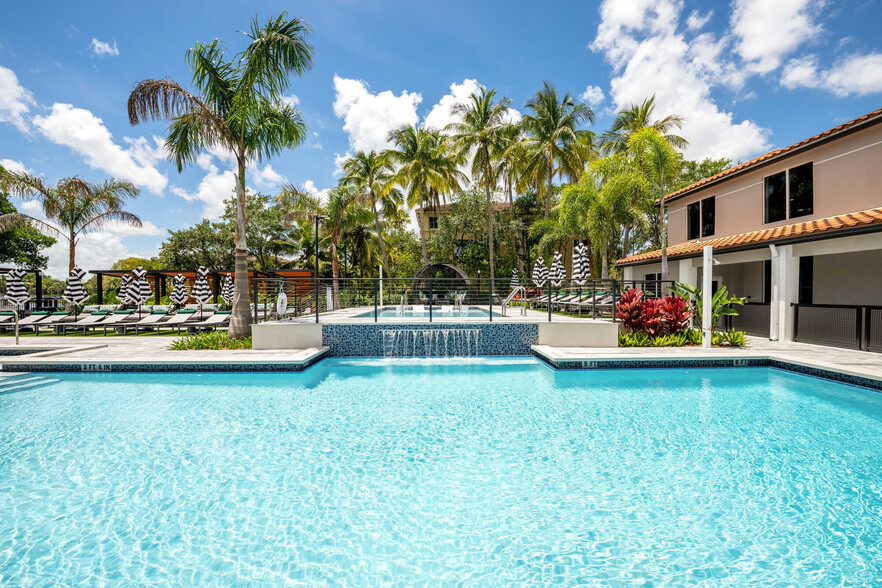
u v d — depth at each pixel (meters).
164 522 3.10
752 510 3.21
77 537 2.91
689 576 2.49
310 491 3.56
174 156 10.56
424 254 25.88
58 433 4.94
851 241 8.56
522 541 2.84
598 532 2.94
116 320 13.56
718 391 6.77
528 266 29.75
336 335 9.85
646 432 4.93
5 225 17.08
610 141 25.33
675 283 10.77
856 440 4.62
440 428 5.12
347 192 24.67
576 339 9.64
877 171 9.45
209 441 4.70
